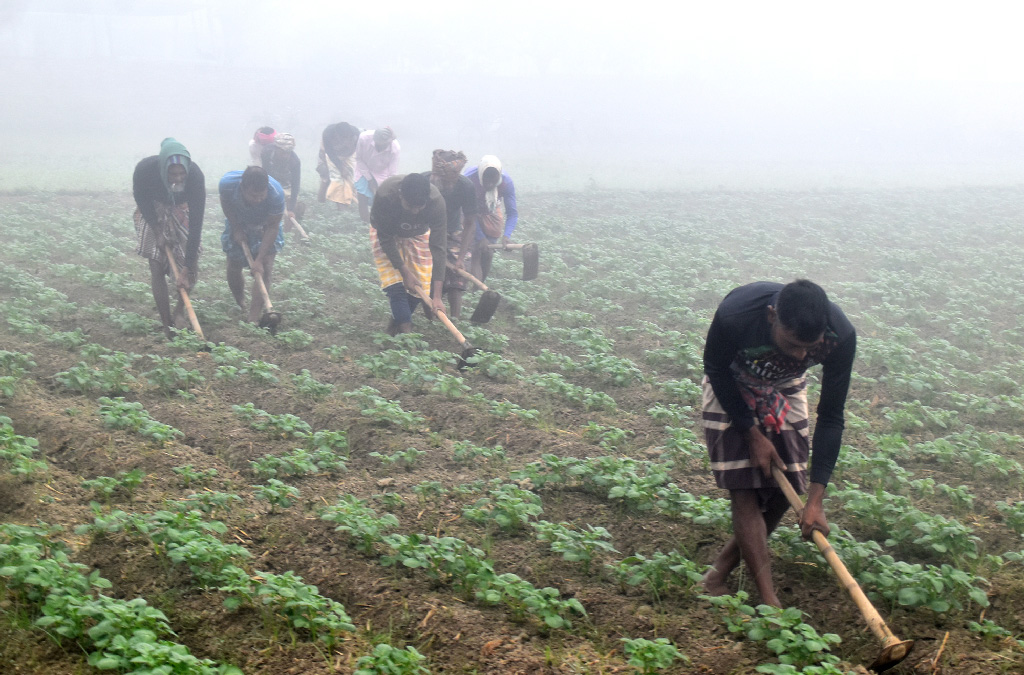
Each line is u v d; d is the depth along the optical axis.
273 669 4.05
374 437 7.07
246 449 6.70
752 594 4.95
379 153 15.56
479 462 6.70
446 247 9.69
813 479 4.60
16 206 17.14
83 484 5.53
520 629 4.50
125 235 15.12
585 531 5.54
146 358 8.59
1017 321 11.92
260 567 4.99
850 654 4.48
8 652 3.96
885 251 16.84
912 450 7.21
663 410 7.60
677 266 14.35
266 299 9.62
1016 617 4.72
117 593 4.62
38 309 9.80
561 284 13.05
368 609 4.63
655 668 3.98
